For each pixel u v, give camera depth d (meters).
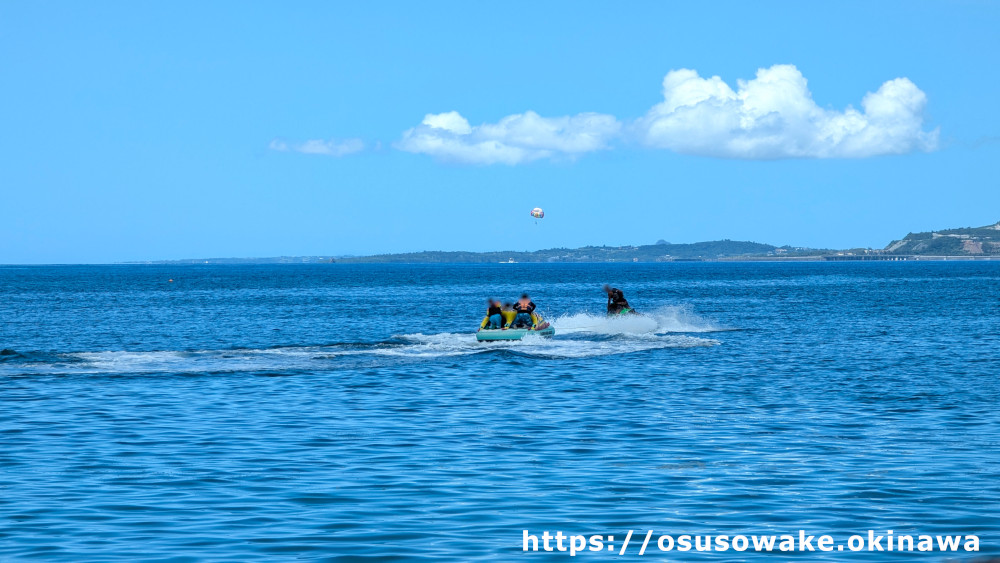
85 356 53.19
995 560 18.20
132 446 28.52
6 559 18.08
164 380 43.94
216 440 29.45
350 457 26.95
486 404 36.81
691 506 21.86
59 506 21.66
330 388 41.34
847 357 54.19
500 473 24.97
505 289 195.12
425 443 28.98
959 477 24.42
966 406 35.94
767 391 40.34
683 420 33.09
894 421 32.75
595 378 44.88
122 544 18.98
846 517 21.02
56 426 31.84
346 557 18.25
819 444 28.75
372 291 182.75
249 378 44.72
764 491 23.12
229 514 21.08
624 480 24.22
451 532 19.89
